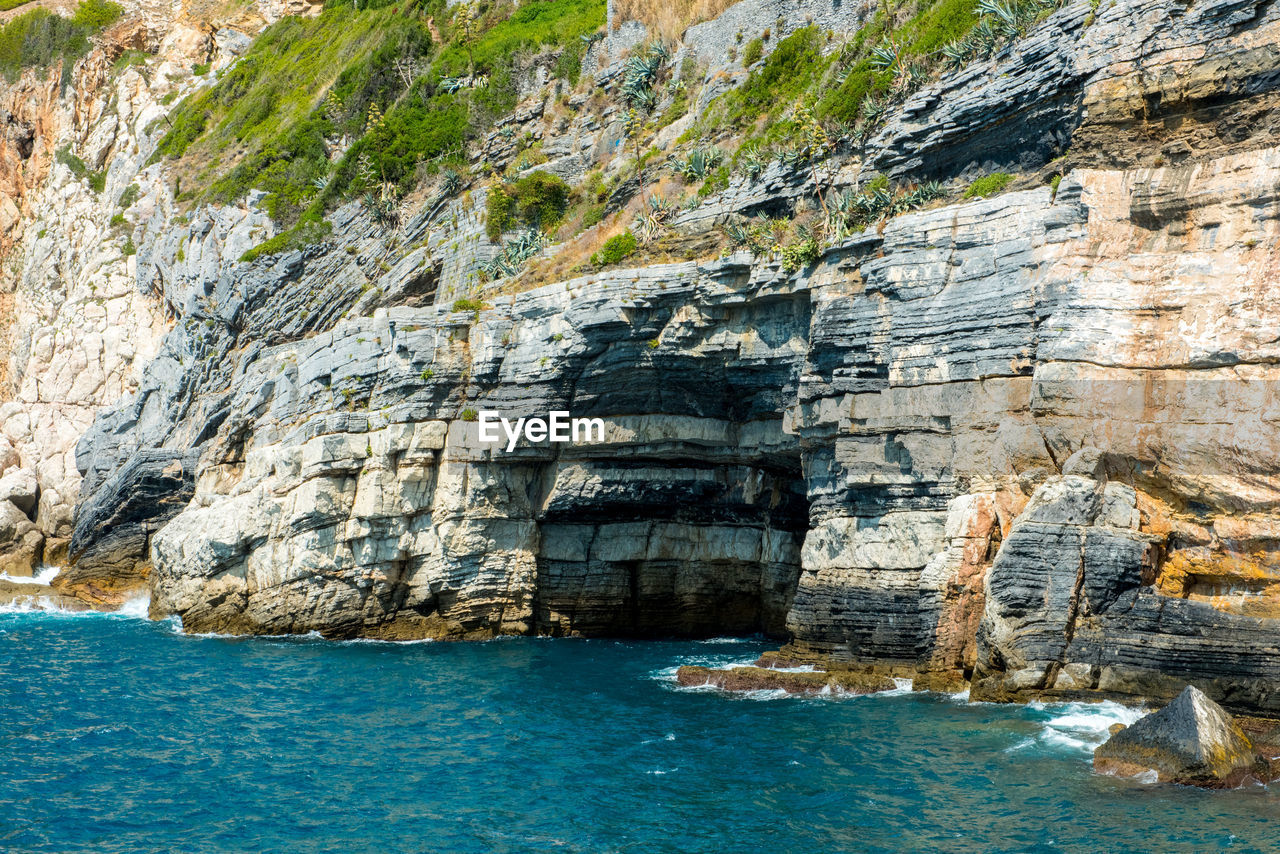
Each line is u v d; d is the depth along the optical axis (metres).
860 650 32.44
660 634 44.47
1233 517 25.86
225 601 46.19
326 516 43.41
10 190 80.19
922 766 23.12
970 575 29.25
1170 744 21.95
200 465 52.84
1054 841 19.00
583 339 39.56
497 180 53.66
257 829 21.34
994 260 30.34
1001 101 32.88
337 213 57.56
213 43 87.12
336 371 45.22
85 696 32.62
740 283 37.22
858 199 35.38
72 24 84.00
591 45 57.78
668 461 42.91
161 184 71.00
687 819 21.08
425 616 43.56
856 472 32.75
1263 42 27.38
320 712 30.34
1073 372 27.92
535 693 32.16
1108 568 26.39
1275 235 25.97
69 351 68.56
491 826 21.14
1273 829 19.17
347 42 72.81
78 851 20.41
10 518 61.97
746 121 45.78
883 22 41.38
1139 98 29.16
